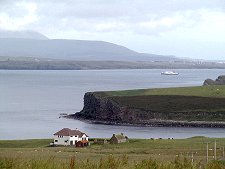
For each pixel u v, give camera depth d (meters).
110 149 97.81
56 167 24.34
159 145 108.94
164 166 26.25
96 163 26.02
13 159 25.12
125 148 102.81
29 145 123.88
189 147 98.75
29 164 24.30
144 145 112.19
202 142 111.12
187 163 27.25
